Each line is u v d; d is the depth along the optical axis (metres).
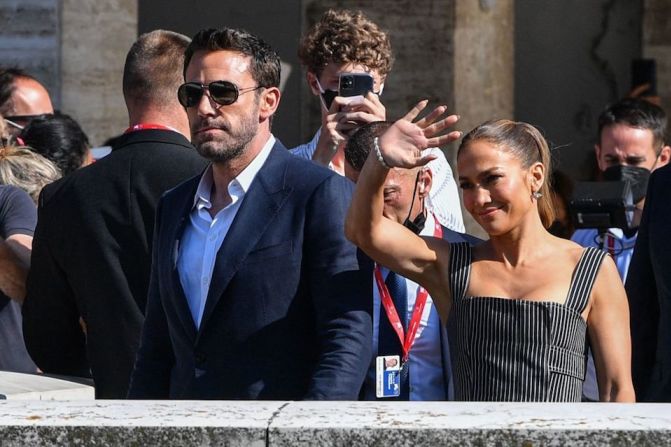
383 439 11.19
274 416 11.60
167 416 11.67
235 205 14.45
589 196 19.97
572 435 11.01
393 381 15.08
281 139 34.19
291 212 14.17
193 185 15.03
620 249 20.25
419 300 15.32
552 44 37.12
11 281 18.05
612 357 13.74
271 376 13.95
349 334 13.73
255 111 14.54
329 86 19.41
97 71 32.22
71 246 16.66
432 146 13.52
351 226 13.85
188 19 35.25
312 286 14.01
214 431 11.38
